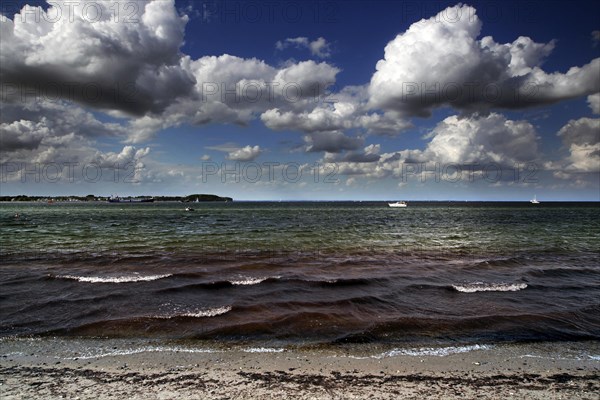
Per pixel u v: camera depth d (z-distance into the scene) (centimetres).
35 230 3588
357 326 938
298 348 806
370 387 633
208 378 662
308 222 5078
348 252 2164
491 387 634
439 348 810
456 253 2144
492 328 930
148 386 628
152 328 920
